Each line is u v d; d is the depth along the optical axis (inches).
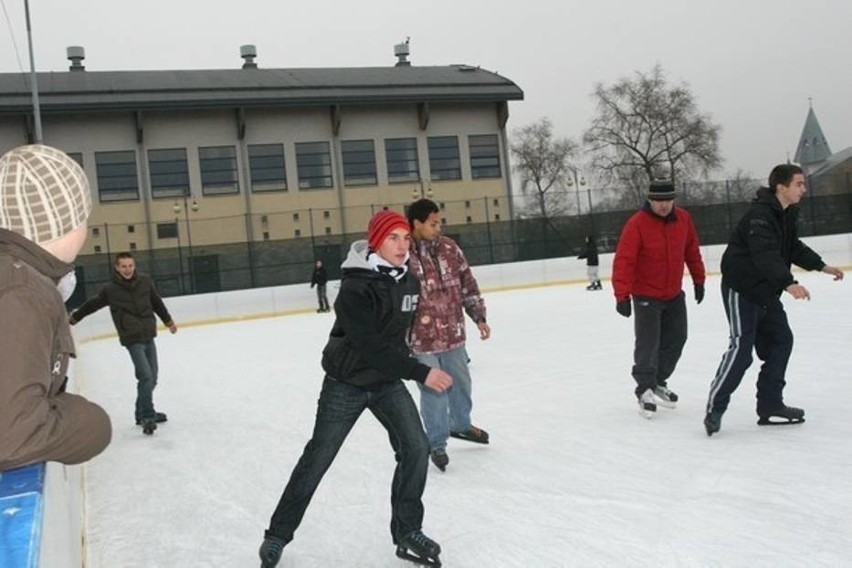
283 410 307.7
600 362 361.4
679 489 169.6
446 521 160.9
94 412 72.1
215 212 1359.5
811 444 195.3
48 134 1293.1
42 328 66.7
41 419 65.0
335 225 1395.2
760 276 201.6
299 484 139.0
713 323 472.4
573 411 257.9
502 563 137.3
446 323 206.4
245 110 1381.6
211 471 221.8
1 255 68.1
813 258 209.5
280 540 139.6
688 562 131.1
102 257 1083.9
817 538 137.2
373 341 131.0
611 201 1174.3
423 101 1446.9
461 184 1485.0
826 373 284.7
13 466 65.9
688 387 281.9
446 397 199.2
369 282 133.0
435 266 205.5
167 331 861.2
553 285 1049.5
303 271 1102.4
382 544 153.8
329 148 1424.7
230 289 1083.3
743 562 129.4
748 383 282.0
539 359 386.0
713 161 1798.7
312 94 1386.6
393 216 135.5
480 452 214.1
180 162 1350.9
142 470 228.5
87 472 230.1
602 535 146.3
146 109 1306.6
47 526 72.1
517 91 1498.5
